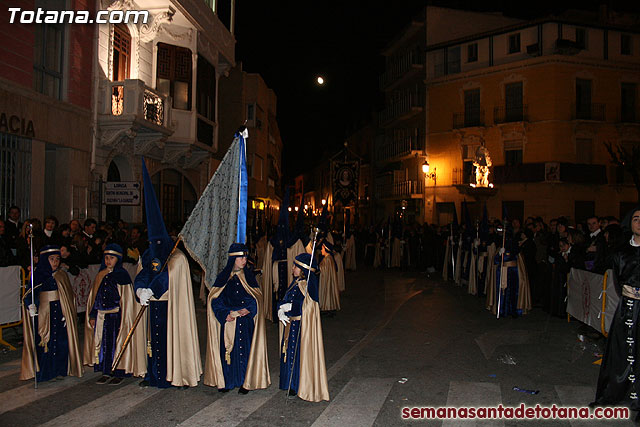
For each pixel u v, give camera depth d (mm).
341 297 13578
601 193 28250
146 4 15250
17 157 11133
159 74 16594
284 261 10000
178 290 5984
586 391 5980
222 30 20250
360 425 4992
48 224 9789
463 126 30750
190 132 17266
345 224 21547
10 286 8039
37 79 11922
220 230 6266
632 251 5406
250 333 6047
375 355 7590
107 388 6078
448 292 14500
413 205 33906
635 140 28500
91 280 9812
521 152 28844
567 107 27672
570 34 28000
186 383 5945
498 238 11242
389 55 38562
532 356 7504
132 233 11188
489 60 30000
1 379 6395
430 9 32625
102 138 13836
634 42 28859
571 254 9766
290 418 5164
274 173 41344
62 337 6379
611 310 7961
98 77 13656
